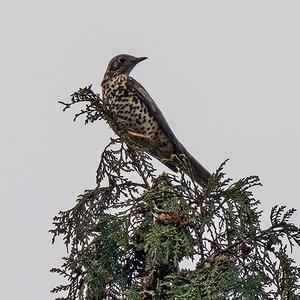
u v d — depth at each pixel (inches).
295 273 410.9
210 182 430.3
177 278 412.2
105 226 460.8
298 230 428.5
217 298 399.5
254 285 404.8
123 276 465.7
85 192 499.8
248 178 435.2
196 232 425.1
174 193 443.8
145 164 511.2
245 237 429.1
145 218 459.8
